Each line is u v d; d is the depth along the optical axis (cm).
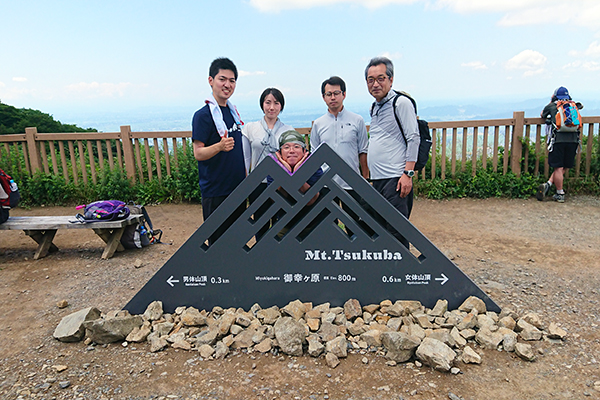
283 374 267
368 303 340
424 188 821
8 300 396
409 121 378
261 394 247
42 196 827
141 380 262
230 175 385
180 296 345
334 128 455
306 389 252
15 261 512
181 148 823
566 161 751
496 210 727
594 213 689
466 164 829
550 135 752
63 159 836
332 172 324
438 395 244
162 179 829
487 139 825
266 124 449
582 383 253
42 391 252
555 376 261
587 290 396
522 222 653
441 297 336
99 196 824
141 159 859
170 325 317
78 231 645
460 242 563
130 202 571
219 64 371
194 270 340
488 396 243
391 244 330
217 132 381
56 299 397
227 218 347
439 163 853
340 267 335
